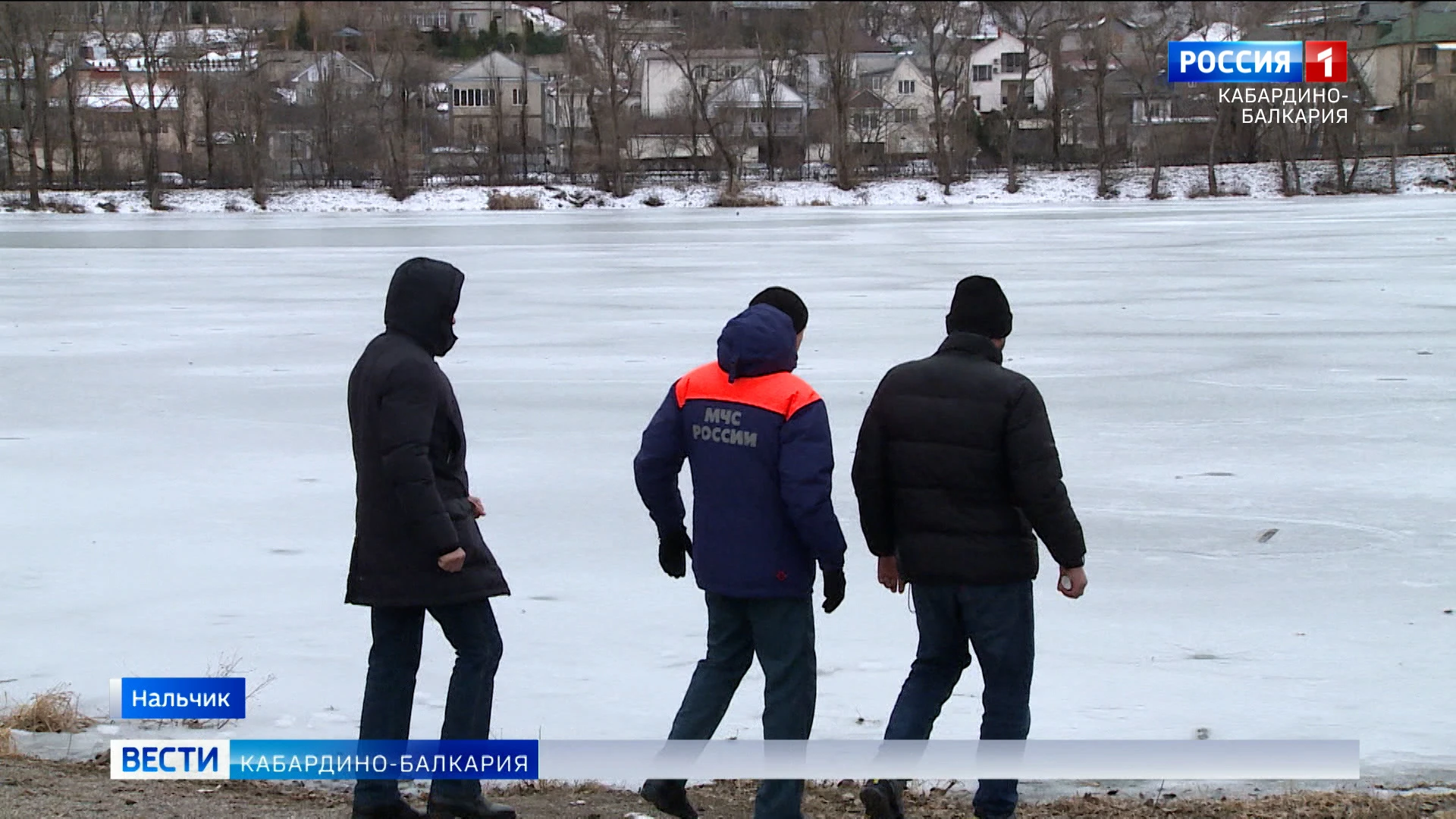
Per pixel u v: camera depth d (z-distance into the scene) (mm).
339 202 76250
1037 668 7895
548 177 84312
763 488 5414
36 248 44781
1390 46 87812
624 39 84312
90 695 7473
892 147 93938
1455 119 80812
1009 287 29922
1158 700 7379
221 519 11344
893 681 7668
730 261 38312
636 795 6113
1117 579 9617
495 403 16531
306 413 16078
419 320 5480
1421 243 40812
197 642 8398
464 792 5586
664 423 5613
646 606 9070
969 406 5547
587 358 20047
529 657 8102
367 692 5586
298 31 84562
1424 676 7719
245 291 30641
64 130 78812
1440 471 12672
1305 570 9781
